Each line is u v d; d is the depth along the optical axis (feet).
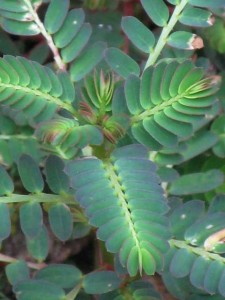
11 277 0.98
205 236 0.88
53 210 0.92
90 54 0.98
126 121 0.85
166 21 0.96
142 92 0.85
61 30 0.97
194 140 1.07
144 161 0.81
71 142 0.81
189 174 1.07
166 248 0.77
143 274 0.97
